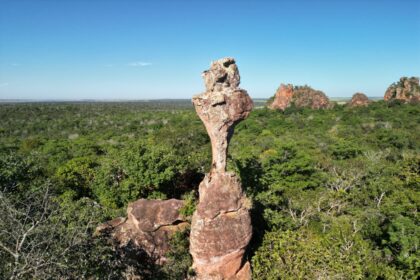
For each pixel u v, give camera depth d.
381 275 13.55
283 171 26.61
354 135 61.41
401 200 21.52
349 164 33.31
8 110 135.88
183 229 15.66
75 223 12.03
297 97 120.94
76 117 115.94
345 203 23.14
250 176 20.72
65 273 10.30
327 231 18.02
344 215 22.33
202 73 12.95
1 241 9.93
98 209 17.19
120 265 12.90
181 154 30.41
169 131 44.62
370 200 24.28
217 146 12.70
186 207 15.77
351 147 42.19
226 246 12.23
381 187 25.11
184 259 13.75
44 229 10.51
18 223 10.48
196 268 12.72
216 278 12.36
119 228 15.70
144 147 22.83
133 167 21.41
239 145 53.09
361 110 103.12
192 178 23.91
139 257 14.30
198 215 12.50
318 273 12.41
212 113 12.34
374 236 18.11
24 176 21.84
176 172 22.47
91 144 48.56
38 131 82.19
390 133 54.75
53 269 9.79
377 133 56.62
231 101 12.27
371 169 29.80
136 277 13.62
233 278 12.55
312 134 66.62
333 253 13.59
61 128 86.88
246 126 79.69
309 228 17.83
